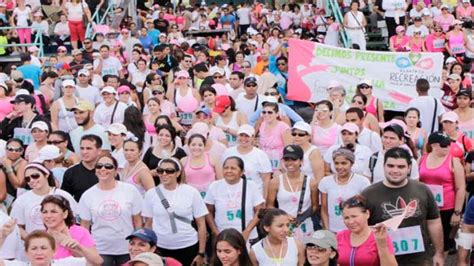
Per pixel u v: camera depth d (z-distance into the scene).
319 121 10.37
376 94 15.16
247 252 7.08
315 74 15.35
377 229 6.44
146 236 7.11
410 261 7.22
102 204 8.09
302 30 24.16
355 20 21.52
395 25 22.39
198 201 8.40
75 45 21.34
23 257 7.52
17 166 9.44
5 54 20.47
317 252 6.66
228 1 32.41
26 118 11.41
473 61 19.41
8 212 9.36
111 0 24.25
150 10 28.30
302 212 8.75
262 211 7.70
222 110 11.23
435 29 20.81
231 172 8.52
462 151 10.02
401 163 7.04
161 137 9.70
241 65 17.23
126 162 9.19
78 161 9.91
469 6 23.52
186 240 8.33
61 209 7.08
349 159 8.30
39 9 22.11
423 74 14.91
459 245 7.27
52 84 14.86
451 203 9.00
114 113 12.12
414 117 10.59
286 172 8.97
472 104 12.13
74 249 7.05
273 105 10.41
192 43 21.66
